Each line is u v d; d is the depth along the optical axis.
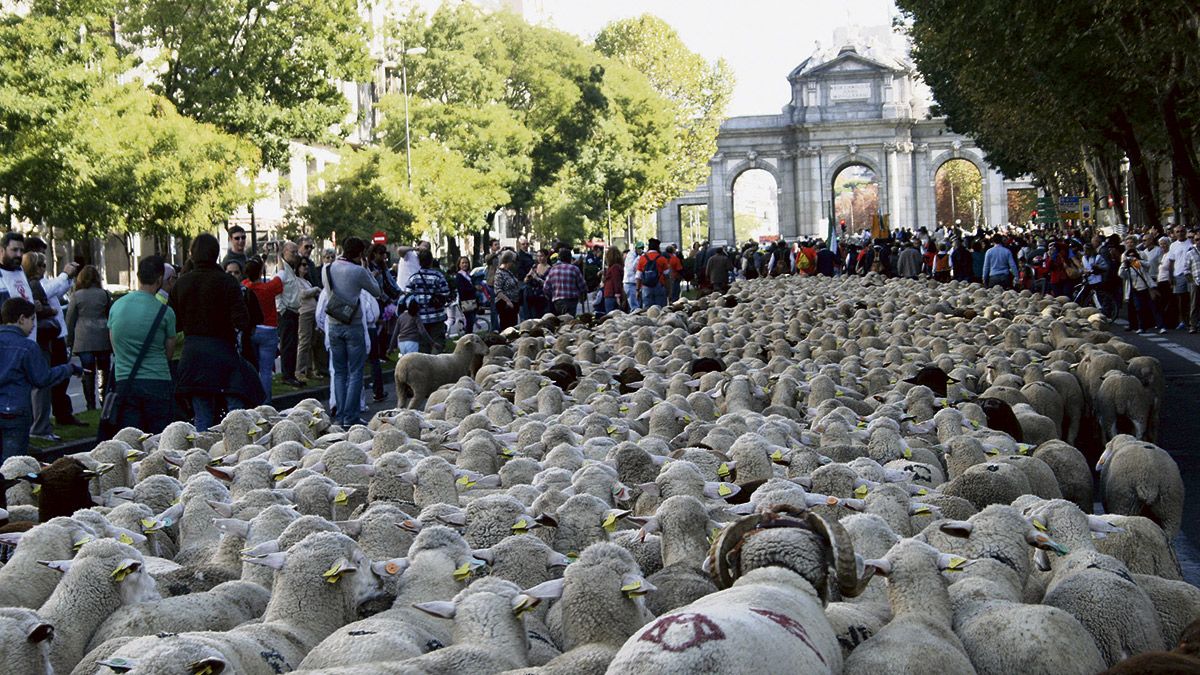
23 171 31.64
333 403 18.41
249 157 40.00
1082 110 35.31
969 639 6.22
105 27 34.41
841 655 5.54
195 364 14.54
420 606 6.54
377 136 61.16
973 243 49.66
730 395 14.08
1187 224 42.25
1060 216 60.66
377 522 8.19
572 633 6.21
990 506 7.59
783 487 8.21
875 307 27.81
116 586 7.11
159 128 35.94
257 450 11.70
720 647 4.63
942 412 11.82
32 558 7.74
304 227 51.91
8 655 6.14
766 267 62.47
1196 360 24.97
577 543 8.16
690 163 105.44
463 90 63.09
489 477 10.16
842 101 122.88
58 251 43.84
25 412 13.76
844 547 5.48
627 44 104.06
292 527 7.68
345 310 18.11
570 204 72.81
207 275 14.72
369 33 44.47
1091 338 19.66
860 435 11.53
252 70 41.78
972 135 66.06
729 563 5.75
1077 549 7.42
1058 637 6.03
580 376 16.91
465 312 29.27
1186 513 12.05
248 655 6.26
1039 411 14.21
